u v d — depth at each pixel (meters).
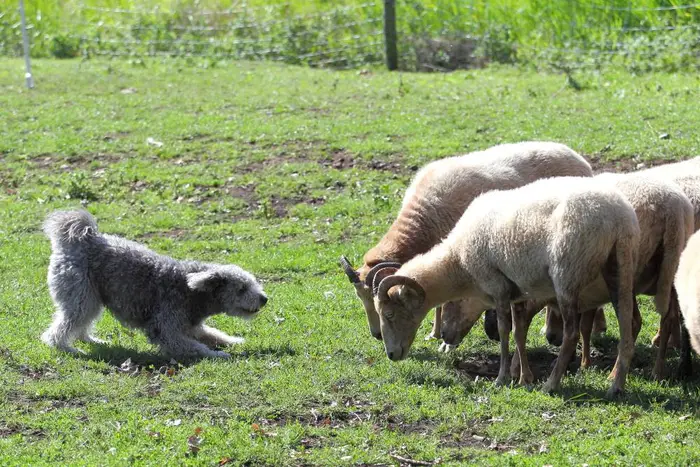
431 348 16.80
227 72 39.69
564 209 13.39
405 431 12.86
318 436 12.63
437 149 27.00
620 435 12.41
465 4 41.72
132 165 27.39
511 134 27.89
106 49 44.78
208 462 11.88
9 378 14.46
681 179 15.69
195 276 15.83
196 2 46.50
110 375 14.75
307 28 43.41
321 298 18.73
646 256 14.38
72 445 12.34
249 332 17.23
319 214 23.56
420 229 16.78
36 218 23.98
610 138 26.77
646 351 16.12
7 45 45.88
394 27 40.16
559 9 40.00
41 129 30.80
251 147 28.42
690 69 35.44
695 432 12.38
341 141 28.28
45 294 19.06
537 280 13.95
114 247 16.30
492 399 13.65
